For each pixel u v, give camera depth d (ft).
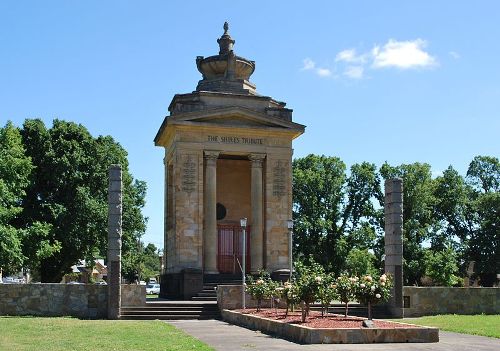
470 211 231.50
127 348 57.41
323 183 216.74
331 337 63.82
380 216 215.51
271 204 133.39
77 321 90.12
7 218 145.59
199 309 105.70
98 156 170.09
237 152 132.77
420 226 213.25
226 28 148.46
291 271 124.36
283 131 133.90
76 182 165.17
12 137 152.87
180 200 128.57
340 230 218.18
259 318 80.38
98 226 162.09
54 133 168.35
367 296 75.05
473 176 243.60
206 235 129.70
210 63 143.74
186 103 132.57
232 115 131.75
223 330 80.07
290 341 66.13
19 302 99.40
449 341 67.51
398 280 106.32
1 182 141.90
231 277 128.88
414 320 97.35
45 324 82.79
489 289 112.88
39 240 153.17
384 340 65.16
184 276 121.90
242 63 145.07
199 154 130.41
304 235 214.07
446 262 207.21
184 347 58.80
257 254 131.75
